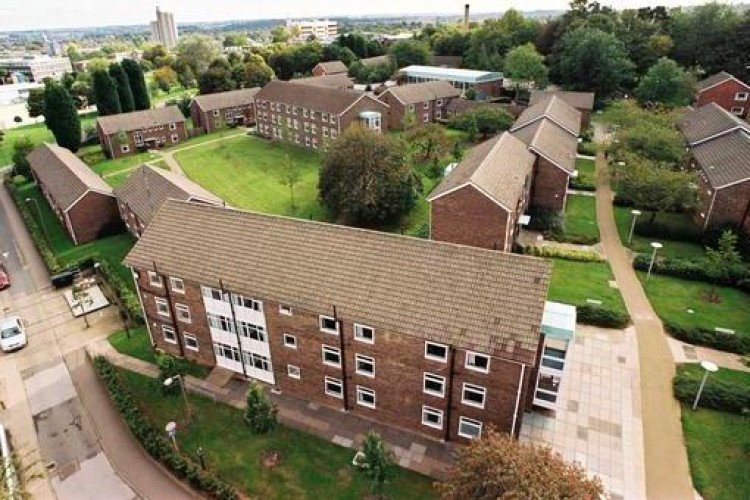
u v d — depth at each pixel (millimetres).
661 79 84312
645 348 33812
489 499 18859
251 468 26672
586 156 72688
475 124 81875
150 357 35750
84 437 29547
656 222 50625
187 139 97875
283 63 149625
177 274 31375
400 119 93062
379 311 26203
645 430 27547
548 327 25078
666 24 112375
